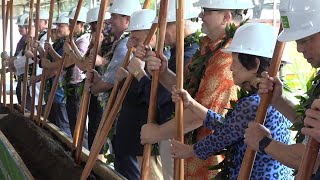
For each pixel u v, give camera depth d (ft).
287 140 7.66
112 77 12.85
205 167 9.30
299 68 10.27
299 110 6.84
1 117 20.93
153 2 15.26
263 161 7.50
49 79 19.72
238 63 7.53
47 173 13.39
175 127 8.45
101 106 15.17
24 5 39.11
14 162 12.63
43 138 15.30
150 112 9.20
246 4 9.14
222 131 7.61
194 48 10.38
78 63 15.37
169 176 10.85
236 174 7.82
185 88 9.57
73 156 13.38
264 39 7.47
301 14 6.02
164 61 9.33
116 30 13.66
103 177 11.08
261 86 6.91
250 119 7.32
